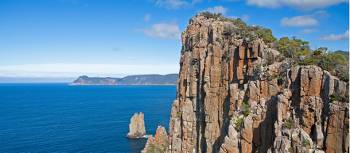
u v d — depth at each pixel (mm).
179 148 78312
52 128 185875
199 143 71875
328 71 42375
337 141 38000
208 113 67438
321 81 41812
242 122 50969
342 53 49844
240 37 63281
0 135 165125
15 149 136250
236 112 54469
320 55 47750
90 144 145875
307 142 40031
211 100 67250
